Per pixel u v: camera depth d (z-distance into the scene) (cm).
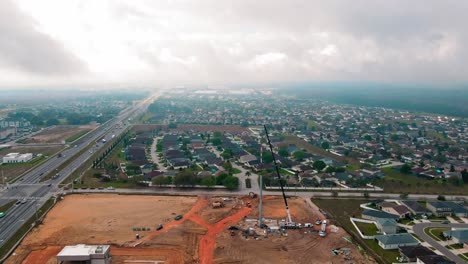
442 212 19250
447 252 15025
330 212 19662
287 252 14725
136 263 13712
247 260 13988
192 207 19900
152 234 16262
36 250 14738
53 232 16412
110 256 13962
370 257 14500
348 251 14862
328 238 16100
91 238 15788
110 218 18188
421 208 19488
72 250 13562
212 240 15750
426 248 14788
